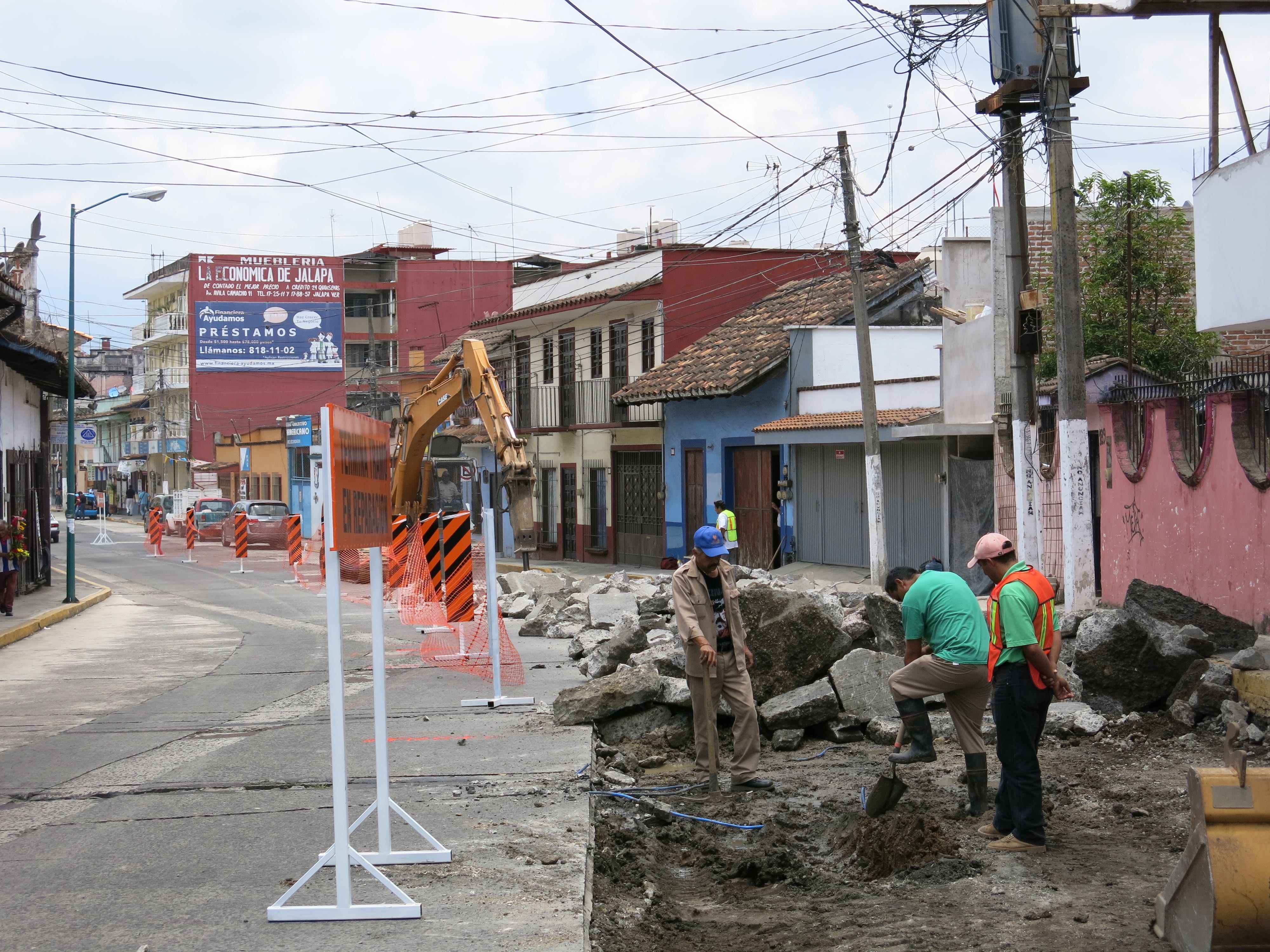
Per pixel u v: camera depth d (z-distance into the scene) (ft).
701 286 113.09
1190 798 16.71
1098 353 69.31
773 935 19.36
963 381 72.02
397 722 35.53
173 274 248.32
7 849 23.07
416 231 234.17
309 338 210.59
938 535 74.79
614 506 118.21
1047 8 46.68
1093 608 47.29
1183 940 16.63
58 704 41.29
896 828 22.70
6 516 80.79
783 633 35.73
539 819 24.25
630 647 42.27
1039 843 21.88
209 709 39.27
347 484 18.21
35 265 83.92
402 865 21.20
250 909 19.03
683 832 25.70
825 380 89.04
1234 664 31.65
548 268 222.69
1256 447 42.83
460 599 49.65
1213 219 29.01
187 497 191.72
